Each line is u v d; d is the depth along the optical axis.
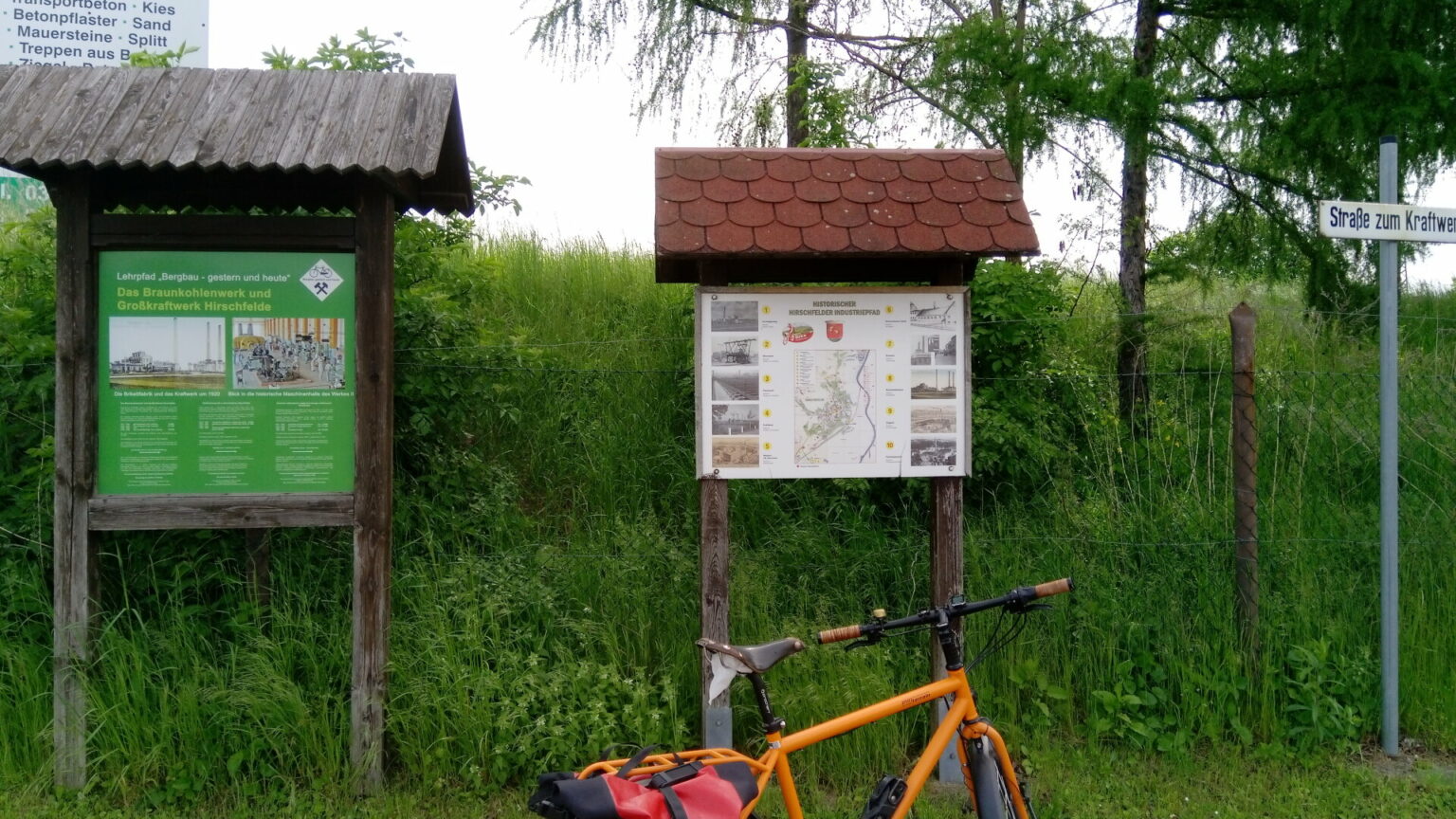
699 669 4.73
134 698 4.34
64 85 4.24
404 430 5.41
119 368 4.24
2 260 5.54
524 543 5.41
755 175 4.38
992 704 4.83
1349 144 6.23
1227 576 5.11
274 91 4.33
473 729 4.34
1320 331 6.62
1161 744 4.70
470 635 4.53
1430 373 6.51
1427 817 4.27
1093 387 6.32
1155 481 5.68
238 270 4.27
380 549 4.31
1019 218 4.26
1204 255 6.97
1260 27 6.38
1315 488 5.84
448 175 4.98
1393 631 4.80
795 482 5.96
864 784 4.46
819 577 5.34
